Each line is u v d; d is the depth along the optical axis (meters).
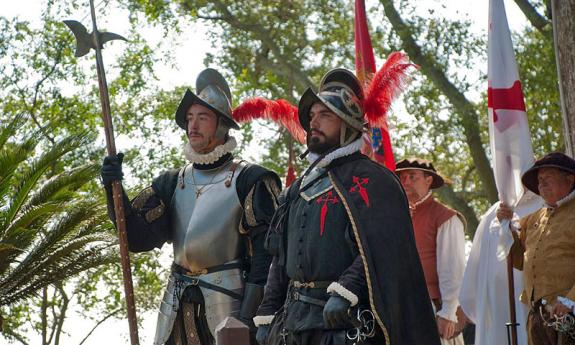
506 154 9.69
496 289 10.51
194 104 9.77
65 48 30.69
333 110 8.26
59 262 16.44
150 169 31.38
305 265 7.99
